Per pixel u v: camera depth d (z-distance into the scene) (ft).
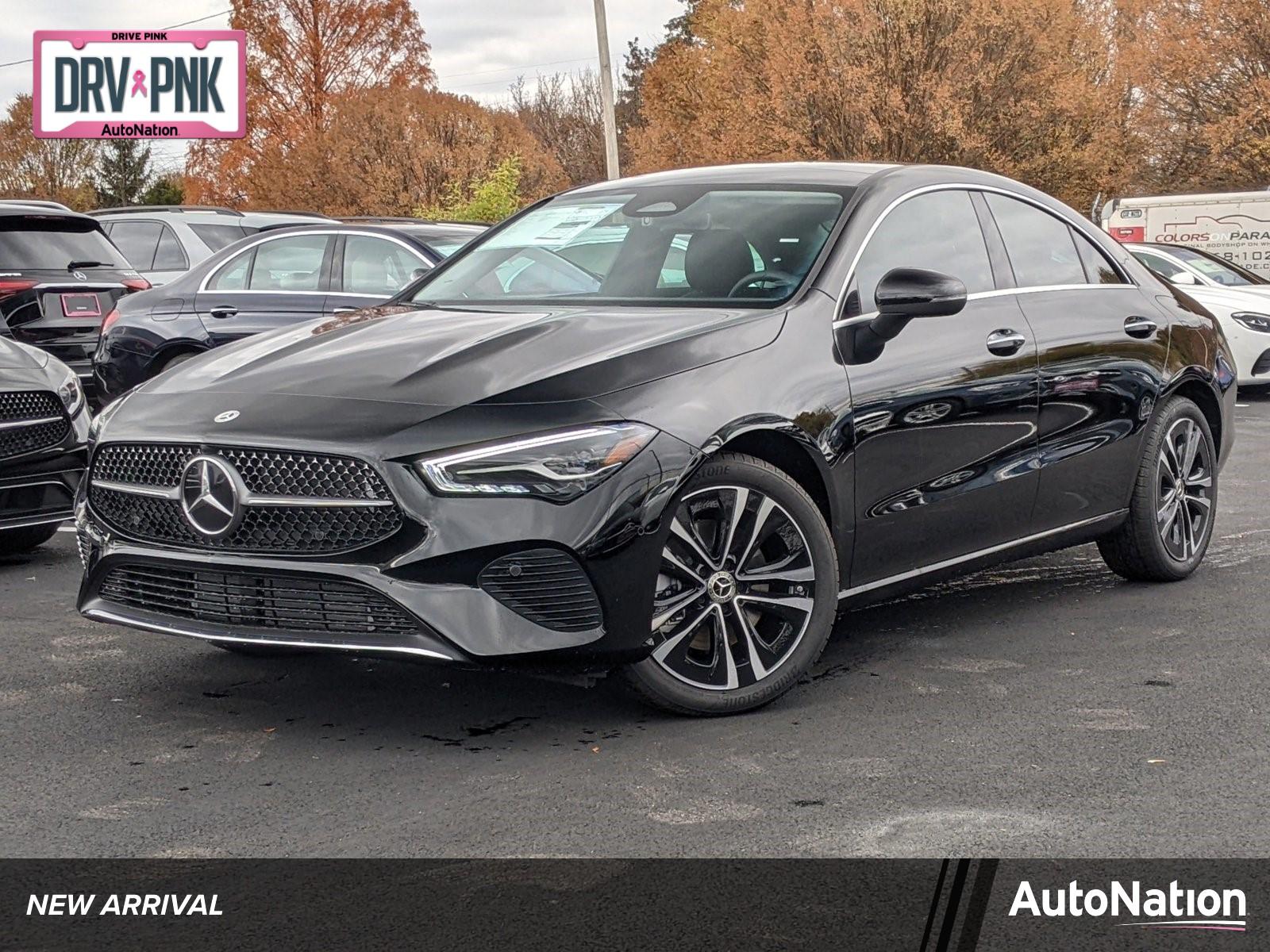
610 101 94.84
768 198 16.31
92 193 216.13
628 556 12.66
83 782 12.22
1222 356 20.03
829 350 14.43
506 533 12.32
